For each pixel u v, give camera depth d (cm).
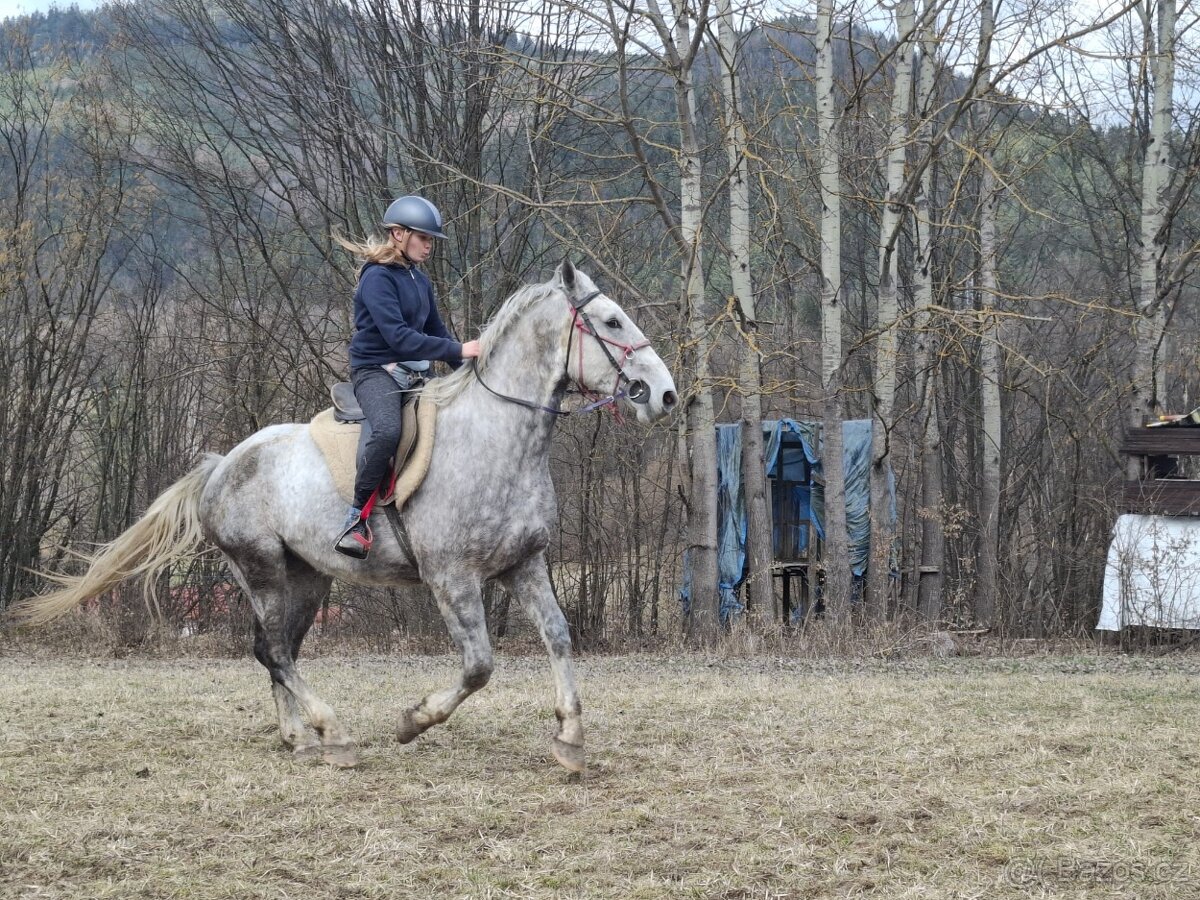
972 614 1805
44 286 1912
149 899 420
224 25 1920
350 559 626
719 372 1700
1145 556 1431
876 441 1622
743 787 565
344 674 1225
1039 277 2341
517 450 592
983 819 503
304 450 650
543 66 1561
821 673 1205
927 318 1680
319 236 1986
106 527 1986
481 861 457
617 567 1762
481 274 1847
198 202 1978
